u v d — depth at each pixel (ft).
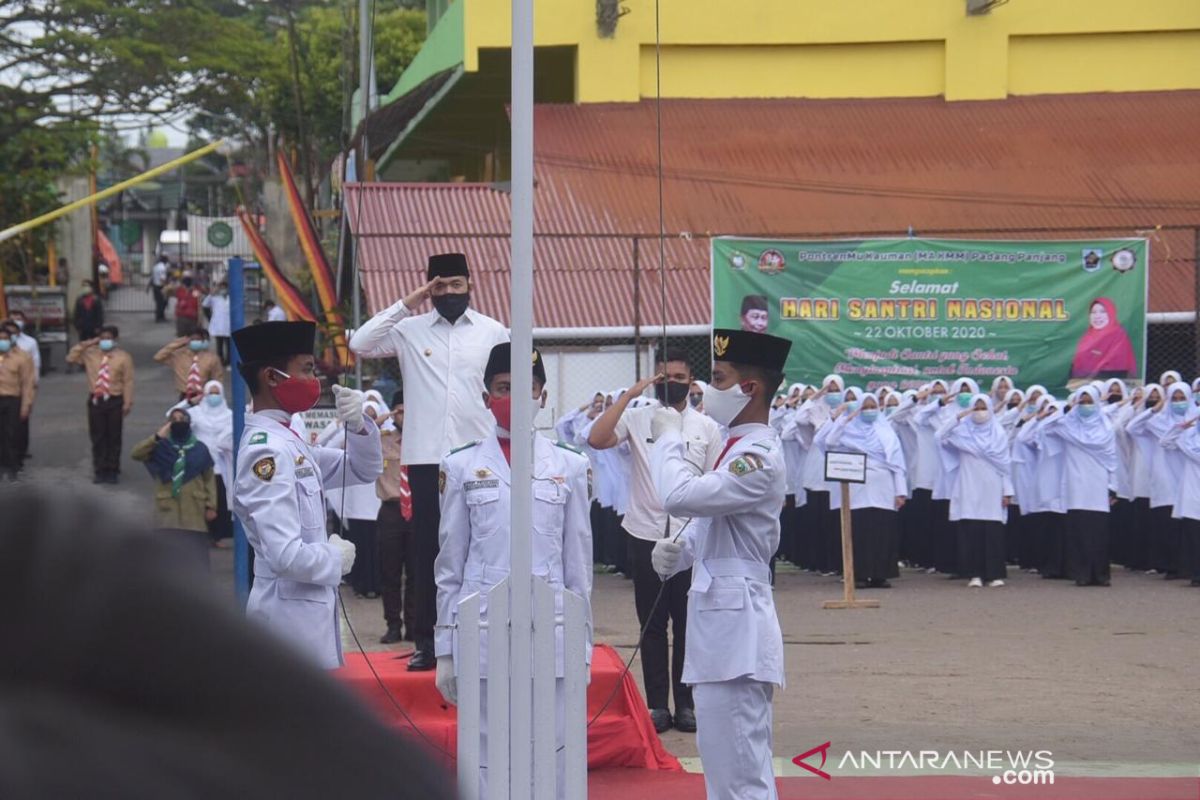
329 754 2.88
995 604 52.65
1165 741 31.32
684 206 75.36
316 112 119.75
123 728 2.71
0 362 79.00
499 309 64.69
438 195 70.74
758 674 21.26
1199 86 89.45
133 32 96.32
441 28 87.86
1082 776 28.30
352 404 23.30
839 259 64.95
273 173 114.83
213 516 45.98
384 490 42.50
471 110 91.91
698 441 32.65
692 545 22.71
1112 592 56.13
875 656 41.55
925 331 65.41
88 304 118.32
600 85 83.56
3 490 2.93
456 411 25.64
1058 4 88.22
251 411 22.35
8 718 2.64
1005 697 35.86
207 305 130.72
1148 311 70.08
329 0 121.29
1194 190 79.15
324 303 59.62
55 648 2.73
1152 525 61.05
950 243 65.36
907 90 88.07
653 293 68.28
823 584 59.21
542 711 19.90
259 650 2.92
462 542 23.22
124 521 2.91
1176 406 59.98
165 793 2.64
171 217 213.87
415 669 28.25
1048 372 65.87
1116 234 75.00
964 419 58.95
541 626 19.85
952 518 59.36
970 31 87.35
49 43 92.63
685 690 33.04
